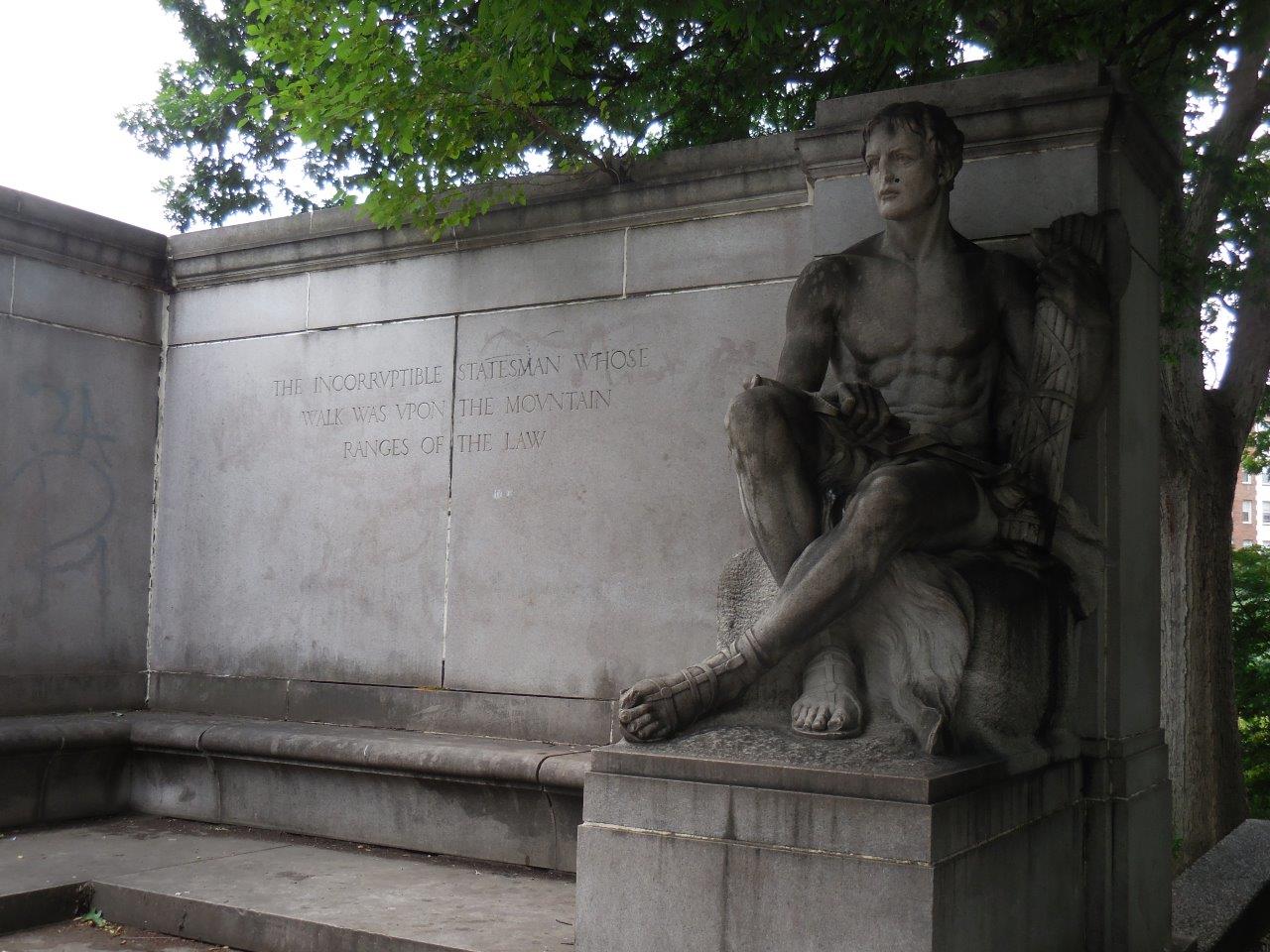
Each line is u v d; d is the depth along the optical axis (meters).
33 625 7.57
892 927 3.41
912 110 4.65
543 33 6.43
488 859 6.08
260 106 7.21
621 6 6.58
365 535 7.49
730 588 4.69
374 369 7.59
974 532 4.31
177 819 7.07
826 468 4.32
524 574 6.94
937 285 4.72
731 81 9.05
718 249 6.59
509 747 6.36
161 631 8.20
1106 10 7.48
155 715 7.73
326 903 5.14
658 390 6.68
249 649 7.82
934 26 7.87
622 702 4.11
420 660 7.21
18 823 6.73
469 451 7.20
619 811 3.93
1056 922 4.33
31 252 7.68
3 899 5.23
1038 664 4.29
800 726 3.92
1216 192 10.27
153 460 8.36
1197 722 11.59
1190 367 11.52
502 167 7.30
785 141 6.39
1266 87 10.21
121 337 8.20
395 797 6.37
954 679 3.98
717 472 6.45
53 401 7.77
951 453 4.39
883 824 3.47
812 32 8.34
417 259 7.51
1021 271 4.77
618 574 6.66
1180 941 5.37
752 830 3.69
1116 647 4.85
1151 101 7.67
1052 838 4.32
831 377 5.42
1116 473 4.92
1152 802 5.09
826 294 4.89
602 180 6.94
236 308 8.16
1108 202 5.10
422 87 6.72
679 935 3.76
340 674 7.46
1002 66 7.83
